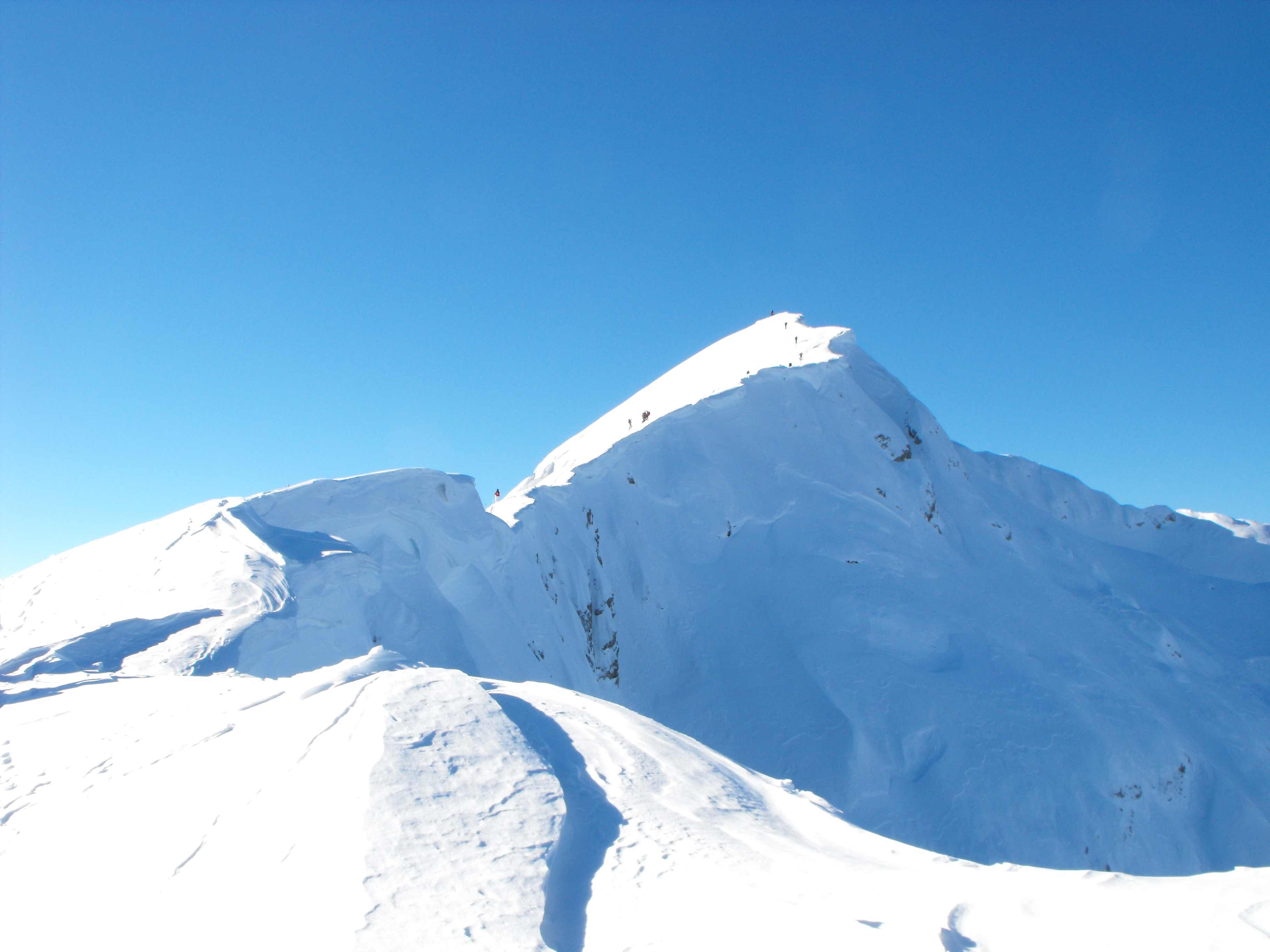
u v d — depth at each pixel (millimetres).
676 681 42094
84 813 9367
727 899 8242
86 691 14203
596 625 42656
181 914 7402
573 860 9047
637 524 47469
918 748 37062
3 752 11367
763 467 51656
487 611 31406
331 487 28547
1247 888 8484
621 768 12133
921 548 50344
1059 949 7324
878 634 42688
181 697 13320
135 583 21312
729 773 13656
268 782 9664
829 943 7262
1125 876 9266
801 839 11164
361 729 10875
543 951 7051
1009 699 40156
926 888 8852
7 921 7527
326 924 7121
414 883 7816
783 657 41531
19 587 22672
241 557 22312
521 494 43219
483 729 11445
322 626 21922
